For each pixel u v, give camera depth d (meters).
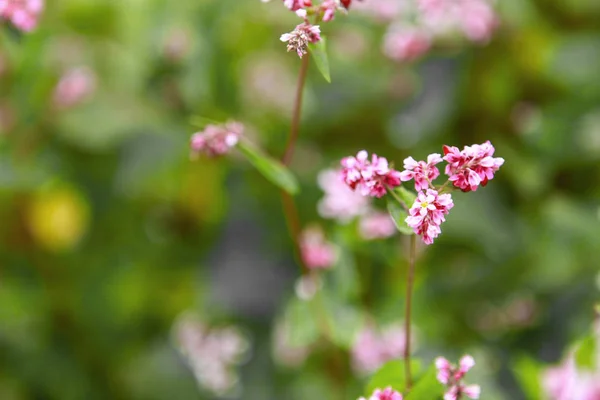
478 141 0.64
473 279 0.58
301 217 0.65
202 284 0.66
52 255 0.66
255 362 0.63
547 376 0.48
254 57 0.67
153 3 0.66
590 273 0.57
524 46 0.62
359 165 0.39
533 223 0.61
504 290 0.58
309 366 0.56
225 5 0.65
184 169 0.64
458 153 0.37
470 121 0.64
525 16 0.62
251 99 0.67
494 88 0.62
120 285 0.66
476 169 0.37
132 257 0.67
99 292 0.66
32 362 0.63
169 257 0.67
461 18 0.58
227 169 0.65
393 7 0.62
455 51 0.62
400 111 0.63
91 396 0.64
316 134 0.66
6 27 0.44
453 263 0.60
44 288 0.66
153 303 0.67
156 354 0.64
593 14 0.65
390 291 0.57
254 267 0.66
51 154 0.64
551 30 0.66
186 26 0.65
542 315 0.57
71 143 0.64
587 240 0.58
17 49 0.58
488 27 0.58
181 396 0.62
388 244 0.56
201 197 0.66
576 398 0.46
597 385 0.45
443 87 0.62
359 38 0.66
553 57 0.62
